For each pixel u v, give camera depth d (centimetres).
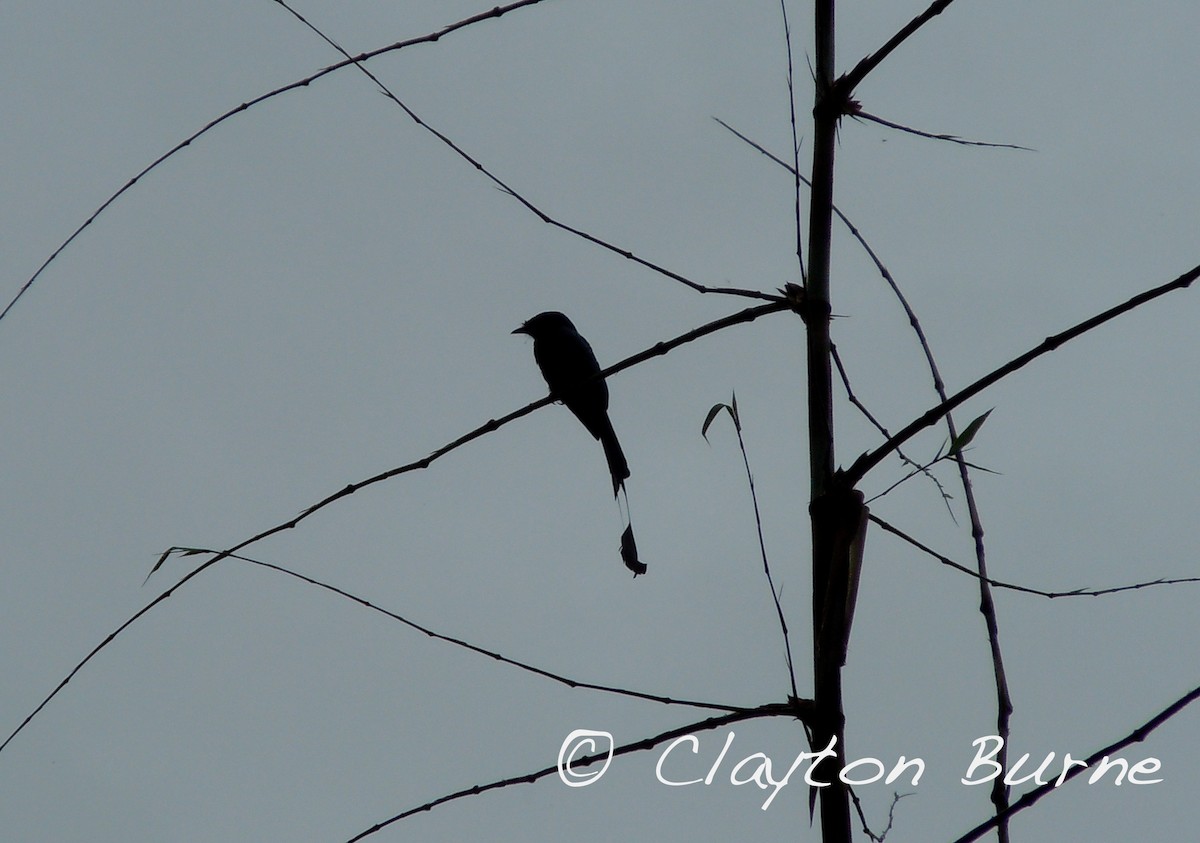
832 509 2359
